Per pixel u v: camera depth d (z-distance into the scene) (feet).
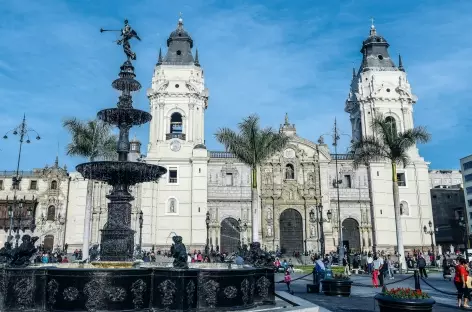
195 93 223.51
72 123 143.23
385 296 45.75
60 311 44.32
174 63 228.84
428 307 43.37
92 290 44.32
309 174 226.17
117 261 59.52
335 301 74.54
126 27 72.02
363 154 151.43
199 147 217.97
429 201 225.76
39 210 217.56
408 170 229.04
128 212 64.80
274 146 136.67
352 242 222.07
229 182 221.87
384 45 246.68
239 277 49.06
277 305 54.08
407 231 221.46
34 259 136.87
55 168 222.07
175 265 45.98
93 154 141.90
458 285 66.23
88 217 138.82
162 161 215.92
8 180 221.05
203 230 207.62
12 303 45.44
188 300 45.01
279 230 218.59
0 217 214.69
